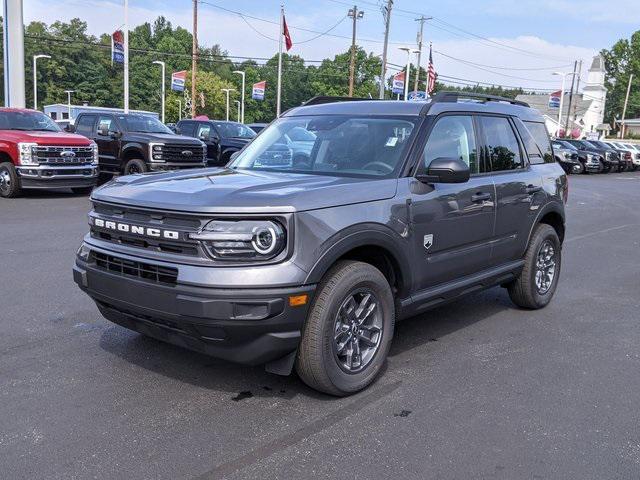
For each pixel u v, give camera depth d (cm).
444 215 482
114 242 413
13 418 377
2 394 410
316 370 396
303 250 374
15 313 579
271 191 389
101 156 1688
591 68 10544
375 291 427
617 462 345
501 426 384
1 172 1403
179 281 367
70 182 1420
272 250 365
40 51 10225
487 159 556
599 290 754
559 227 683
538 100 9869
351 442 359
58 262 784
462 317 623
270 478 319
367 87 9925
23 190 1570
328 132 511
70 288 668
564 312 650
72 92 10469
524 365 491
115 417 382
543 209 627
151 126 1722
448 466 336
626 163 4009
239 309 361
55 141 1388
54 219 1124
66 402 401
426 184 468
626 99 10131
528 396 431
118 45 3027
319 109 554
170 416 386
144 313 390
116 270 407
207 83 9956
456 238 500
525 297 633
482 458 345
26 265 763
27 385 425
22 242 906
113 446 348
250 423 379
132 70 11256
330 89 10050
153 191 404
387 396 424
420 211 457
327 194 397
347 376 414
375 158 473
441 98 524
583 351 528
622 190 2422
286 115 575
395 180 450
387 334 440
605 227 1341
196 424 376
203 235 364
